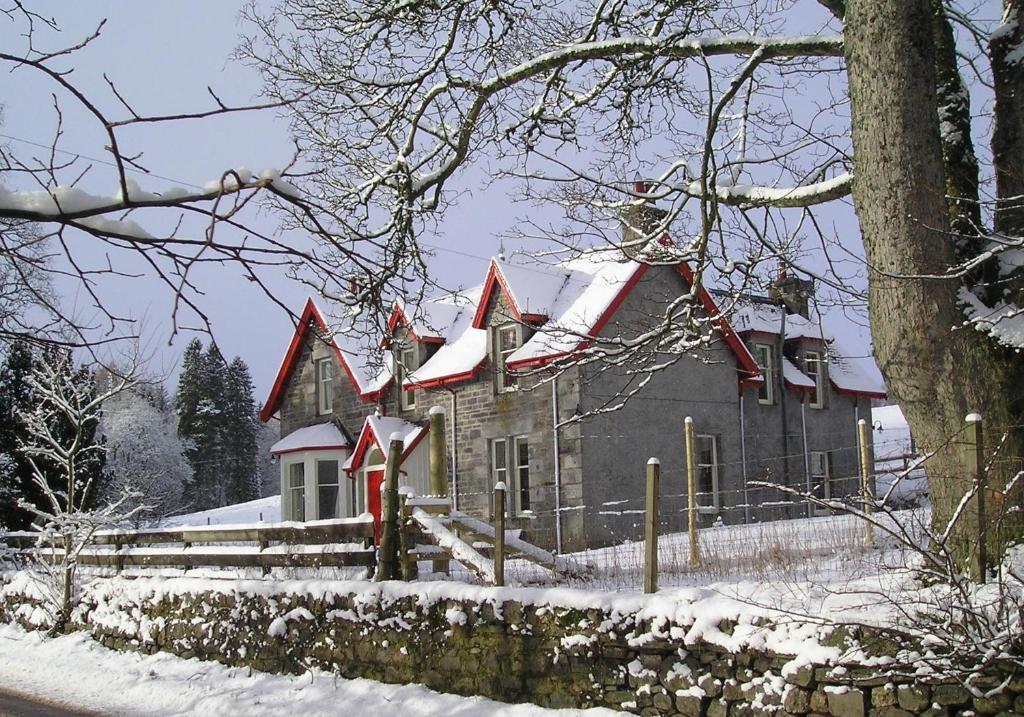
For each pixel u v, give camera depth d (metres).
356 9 11.52
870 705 6.18
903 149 7.37
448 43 10.88
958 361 7.16
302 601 10.60
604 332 20.98
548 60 10.51
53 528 16.08
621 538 20.89
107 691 11.02
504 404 22.58
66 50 3.72
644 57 10.31
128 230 3.80
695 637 7.13
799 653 6.54
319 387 28.62
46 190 3.71
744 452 23.95
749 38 9.58
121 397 46.00
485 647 8.63
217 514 46.09
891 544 9.38
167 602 12.59
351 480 26.34
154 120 3.60
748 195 9.98
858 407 28.11
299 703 9.55
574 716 7.75
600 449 20.95
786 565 9.11
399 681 9.36
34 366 18.31
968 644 5.76
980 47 9.51
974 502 6.78
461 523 10.41
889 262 7.38
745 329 25.38
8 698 10.90
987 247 7.88
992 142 8.14
